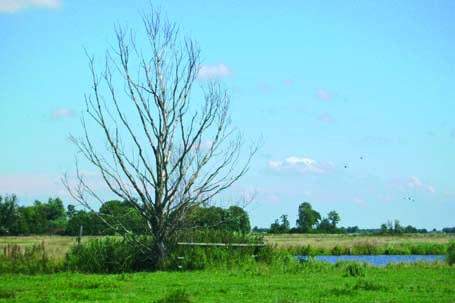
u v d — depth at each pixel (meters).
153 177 32.59
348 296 18.97
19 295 19.50
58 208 124.12
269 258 33.81
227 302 17.52
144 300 18.11
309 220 143.75
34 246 32.41
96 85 32.41
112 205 37.84
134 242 32.34
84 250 31.45
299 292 20.12
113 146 32.22
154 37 33.12
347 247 65.62
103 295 19.33
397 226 133.88
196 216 35.09
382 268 32.22
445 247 67.00
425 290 20.69
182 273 28.92
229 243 33.62
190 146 33.09
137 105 32.50
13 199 106.44
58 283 22.52
